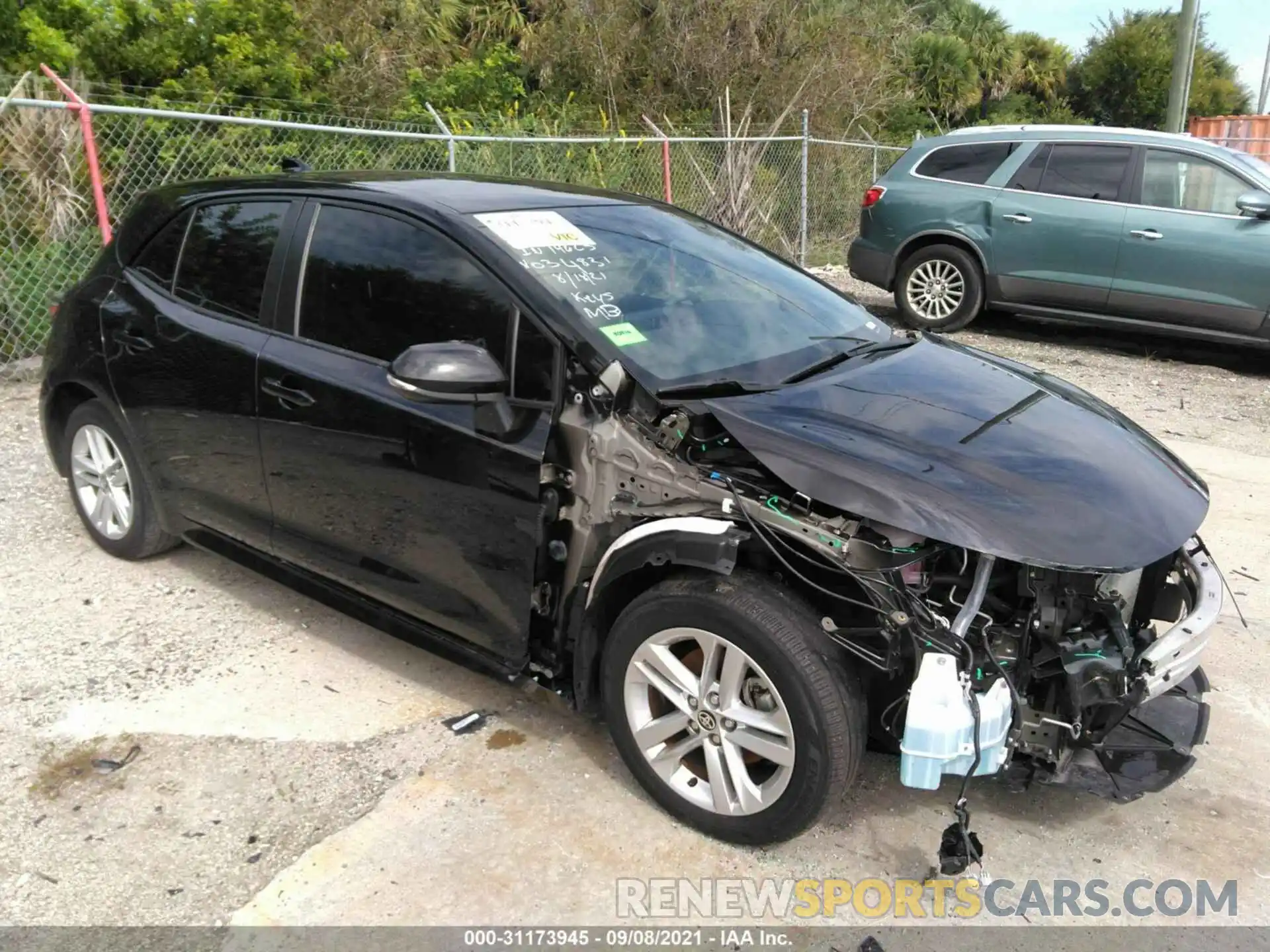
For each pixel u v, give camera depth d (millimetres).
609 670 2861
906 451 2701
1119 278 8375
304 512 3447
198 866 2670
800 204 13258
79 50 10289
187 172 8781
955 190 9086
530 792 2979
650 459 2727
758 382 3059
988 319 10359
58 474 4953
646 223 3715
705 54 15453
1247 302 7879
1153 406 7215
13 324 7391
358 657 3715
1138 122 39406
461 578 3057
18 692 3418
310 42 13508
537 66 16281
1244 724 3410
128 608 4020
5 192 7578
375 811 2887
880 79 17109
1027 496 2578
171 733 3225
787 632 2488
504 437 2879
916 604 2432
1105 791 2631
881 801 2980
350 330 3305
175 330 3758
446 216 3178
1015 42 34875
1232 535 4949
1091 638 2543
